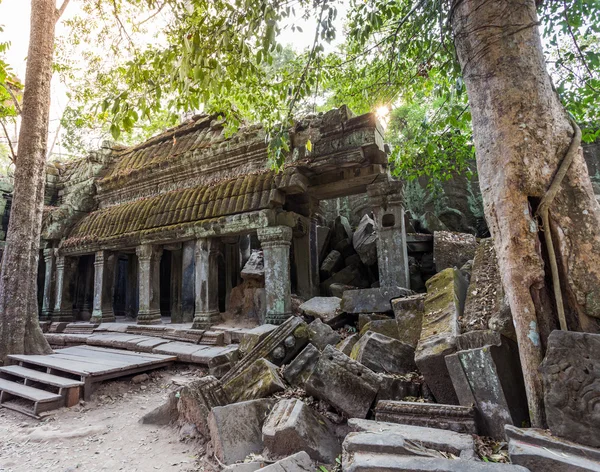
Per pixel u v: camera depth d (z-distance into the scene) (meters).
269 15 3.08
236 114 5.87
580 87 4.72
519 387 2.82
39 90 8.08
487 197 2.79
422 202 10.26
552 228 2.53
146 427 4.36
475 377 2.84
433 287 4.43
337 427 3.35
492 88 2.76
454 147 6.69
